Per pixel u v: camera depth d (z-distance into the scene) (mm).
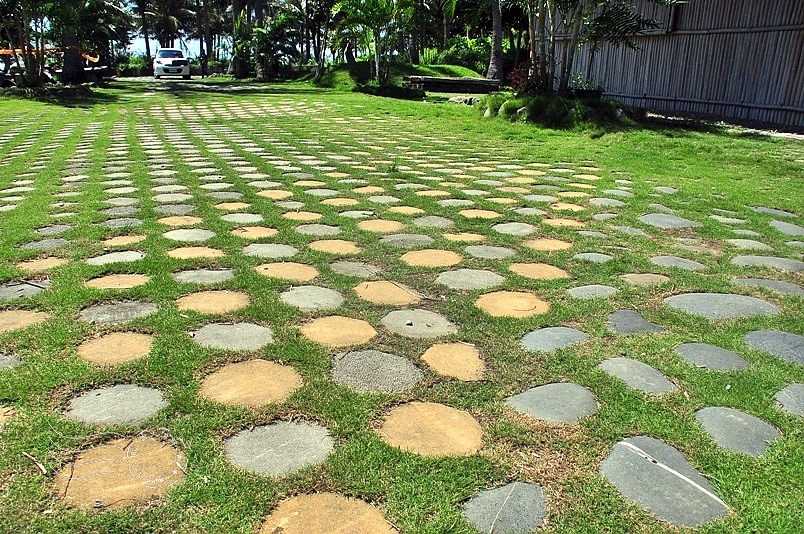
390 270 3385
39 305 2752
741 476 1712
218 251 3633
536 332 2619
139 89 22125
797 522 1542
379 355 2379
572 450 1815
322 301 2906
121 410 1951
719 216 4914
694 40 12570
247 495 1596
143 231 4043
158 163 6984
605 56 14828
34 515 1500
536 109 11250
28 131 10547
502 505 1587
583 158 7965
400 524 1518
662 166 7379
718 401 2094
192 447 1781
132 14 52062
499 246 3896
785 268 3584
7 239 3787
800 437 1896
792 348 2508
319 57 26938
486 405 2051
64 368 2189
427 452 1797
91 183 5746
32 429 1836
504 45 27031
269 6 41750
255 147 8523
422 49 28719
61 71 24109
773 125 10820
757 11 11219
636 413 2008
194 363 2256
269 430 1883
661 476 1709
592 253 3781
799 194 5812
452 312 2818
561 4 11039
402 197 5273
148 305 2791
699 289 3184
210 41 48250
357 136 9977
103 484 1618
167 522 1494
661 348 2479
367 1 18328
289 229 4164
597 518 1545
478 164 7363
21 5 16484
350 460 1750
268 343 2447
